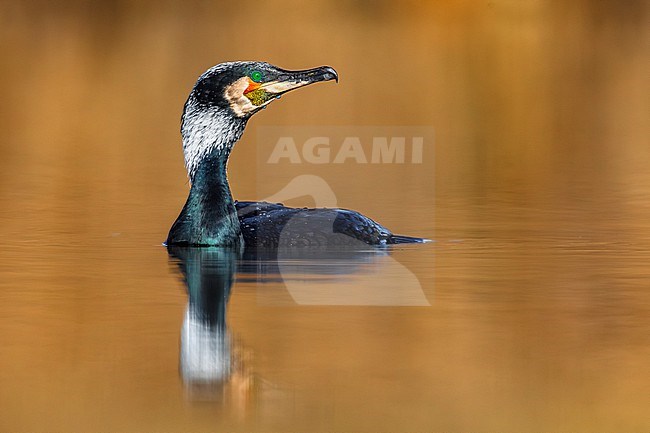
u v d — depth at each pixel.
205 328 10.07
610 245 13.72
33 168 19.52
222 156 13.40
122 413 8.23
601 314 10.66
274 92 13.35
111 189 17.72
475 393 8.65
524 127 25.03
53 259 12.84
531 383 8.83
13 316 10.50
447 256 13.07
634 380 8.88
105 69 32.28
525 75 32.28
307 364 9.23
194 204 13.42
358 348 9.64
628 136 23.97
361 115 25.77
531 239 14.05
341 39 37.75
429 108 27.12
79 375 8.94
